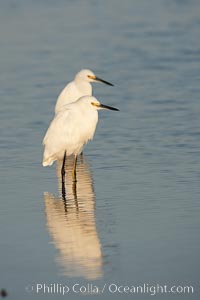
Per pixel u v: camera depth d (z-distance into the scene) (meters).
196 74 24.75
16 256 10.99
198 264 10.49
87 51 29.22
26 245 11.44
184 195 13.59
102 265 10.59
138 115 20.02
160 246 11.19
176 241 11.36
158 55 28.09
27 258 10.91
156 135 18.00
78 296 9.78
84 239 11.65
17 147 17.56
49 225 12.38
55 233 11.97
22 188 14.61
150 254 10.90
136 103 21.39
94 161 16.34
